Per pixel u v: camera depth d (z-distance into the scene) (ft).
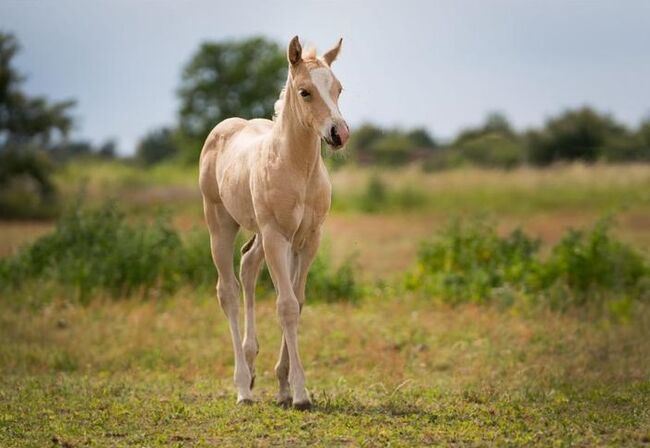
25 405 32.68
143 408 32.01
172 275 56.75
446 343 44.65
